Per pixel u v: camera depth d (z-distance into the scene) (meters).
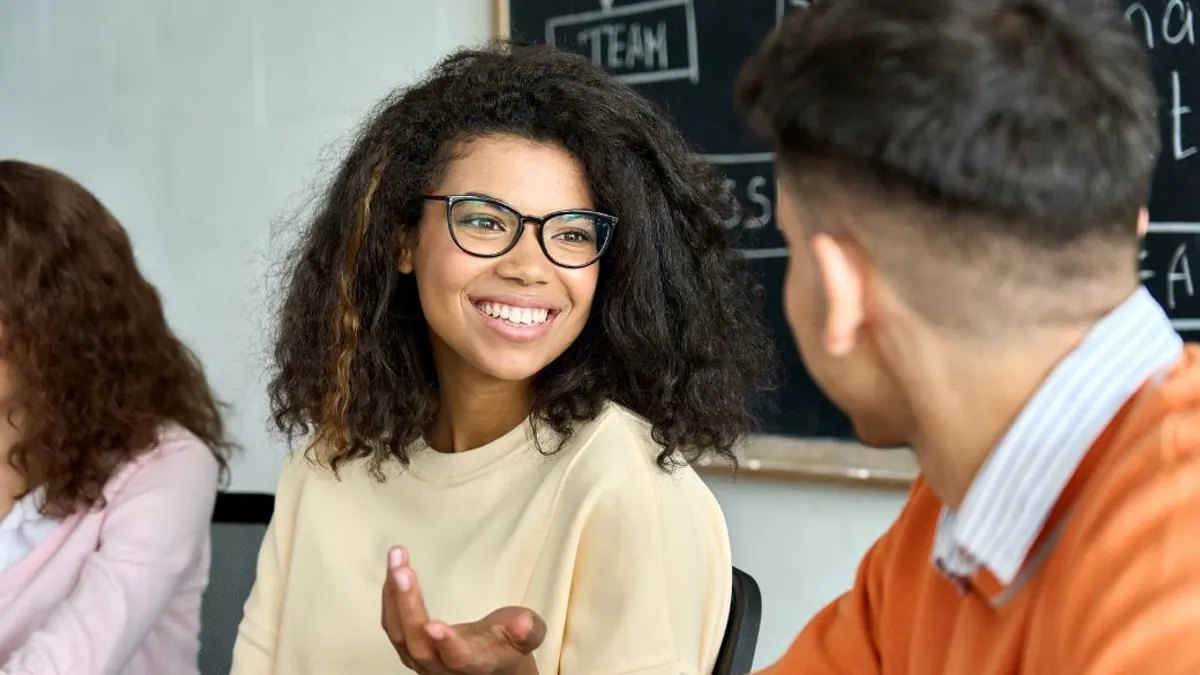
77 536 1.37
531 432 1.10
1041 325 0.55
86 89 2.45
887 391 0.60
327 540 1.18
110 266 1.43
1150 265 1.48
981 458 0.59
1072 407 0.56
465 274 1.03
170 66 2.35
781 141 0.58
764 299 1.73
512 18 1.94
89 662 1.25
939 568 0.66
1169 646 0.46
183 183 2.36
